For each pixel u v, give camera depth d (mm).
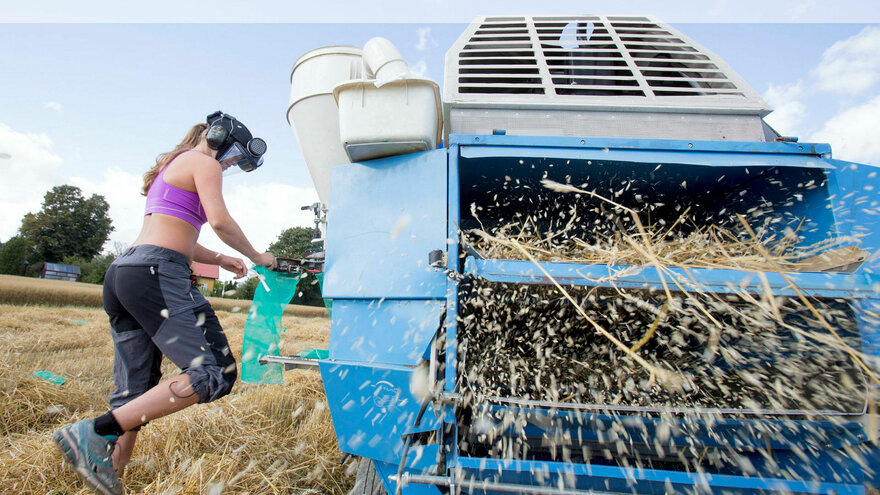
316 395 3594
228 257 2285
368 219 1807
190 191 1901
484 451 1581
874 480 1418
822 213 1720
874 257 1544
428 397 1409
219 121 2104
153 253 1759
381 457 1554
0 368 3152
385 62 2002
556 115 2057
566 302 1695
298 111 2754
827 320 1508
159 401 1623
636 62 2305
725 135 2027
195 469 1871
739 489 1349
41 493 1799
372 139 1760
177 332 1734
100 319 12734
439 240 1648
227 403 2883
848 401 1491
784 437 1500
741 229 2205
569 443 1524
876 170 1617
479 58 2297
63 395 3143
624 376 1866
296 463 2258
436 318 1578
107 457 1553
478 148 1708
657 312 1463
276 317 2373
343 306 1800
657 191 2305
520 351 1938
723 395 1905
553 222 2596
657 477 1320
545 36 2492
